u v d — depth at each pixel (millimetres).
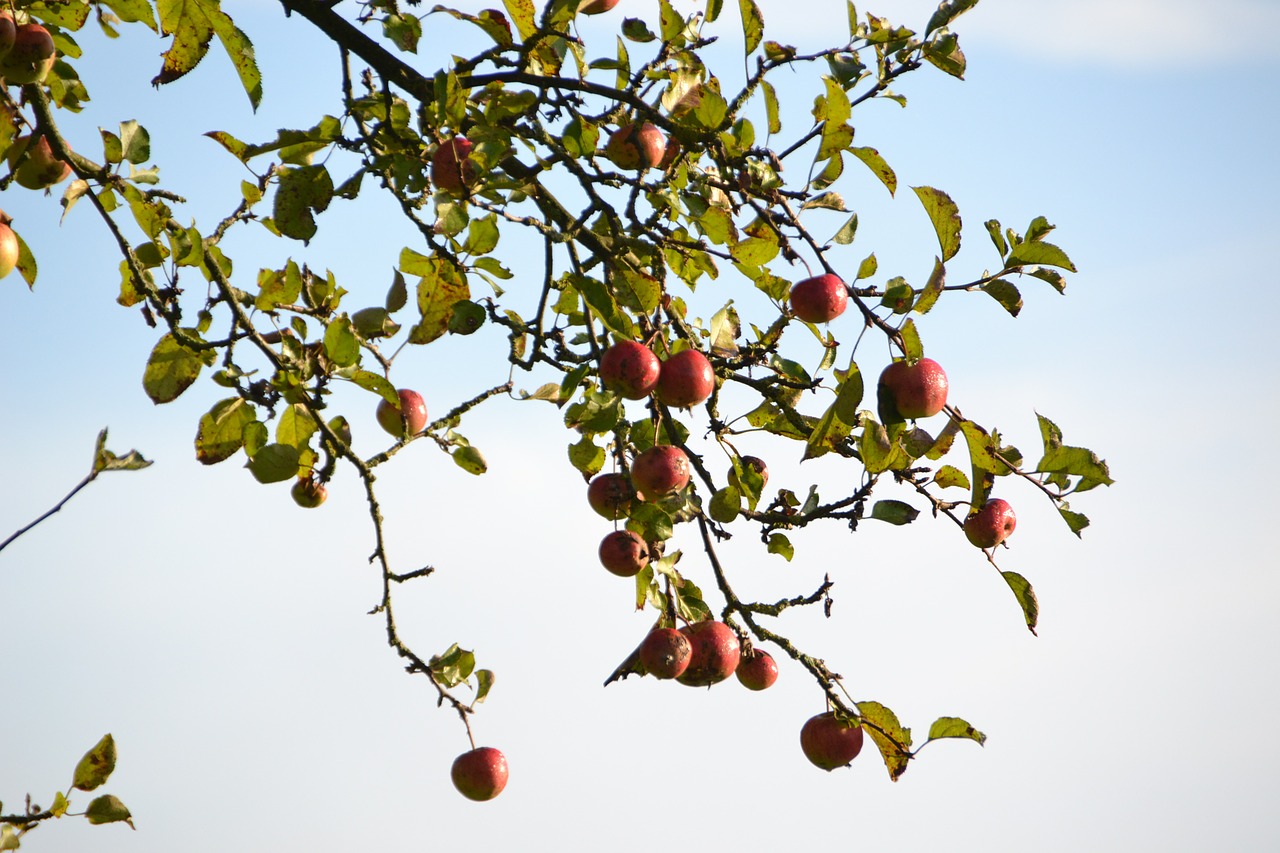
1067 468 3941
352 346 4051
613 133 4305
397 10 4480
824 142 3857
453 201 4051
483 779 4570
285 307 4633
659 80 4199
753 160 3863
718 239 4047
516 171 4520
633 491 4035
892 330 3676
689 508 4094
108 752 4246
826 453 3943
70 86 4879
